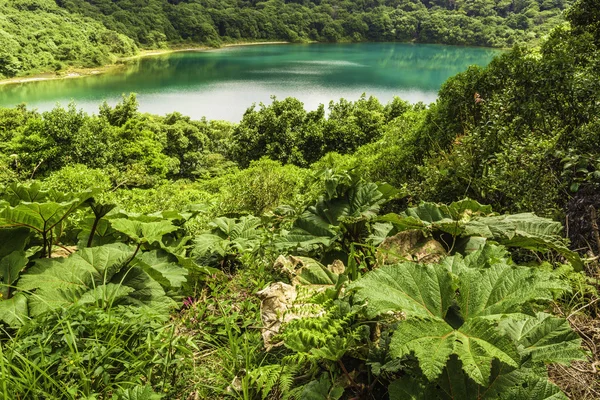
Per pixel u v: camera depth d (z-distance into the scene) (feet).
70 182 45.98
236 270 8.13
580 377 4.53
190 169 119.34
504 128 12.61
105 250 6.69
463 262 4.69
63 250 8.08
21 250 6.87
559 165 10.34
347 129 84.12
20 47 301.43
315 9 549.13
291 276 6.11
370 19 532.32
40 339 4.55
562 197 9.82
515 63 15.88
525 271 3.86
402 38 523.29
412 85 274.36
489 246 4.81
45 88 266.98
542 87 14.19
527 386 3.44
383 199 8.09
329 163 8.94
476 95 16.44
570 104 13.43
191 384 4.69
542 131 13.00
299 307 4.77
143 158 96.32
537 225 6.79
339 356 4.07
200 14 485.97
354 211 7.90
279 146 82.23
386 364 4.03
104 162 89.25
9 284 6.06
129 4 469.98
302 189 20.04
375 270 4.16
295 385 4.54
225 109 220.64
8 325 5.52
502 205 10.83
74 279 6.09
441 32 498.28
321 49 465.47
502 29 458.50
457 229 6.49
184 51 442.91
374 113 86.94
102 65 349.82
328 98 232.53
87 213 8.36
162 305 5.98
